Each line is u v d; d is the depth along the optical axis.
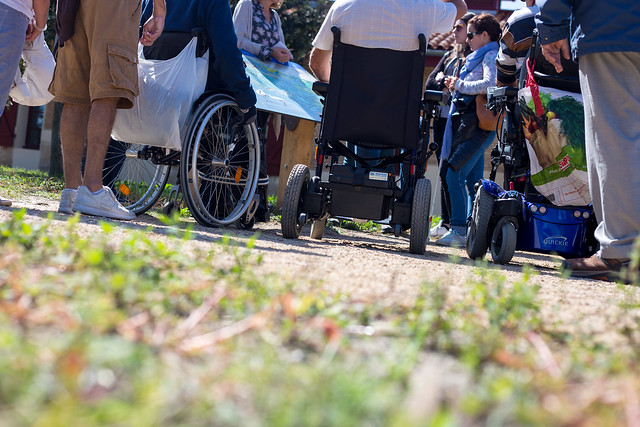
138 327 1.31
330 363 1.18
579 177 4.14
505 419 0.91
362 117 4.60
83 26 4.25
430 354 1.40
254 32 6.87
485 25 6.22
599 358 1.45
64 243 2.14
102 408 0.74
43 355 0.99
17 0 4.04
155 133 4.65
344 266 2.80
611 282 3.64
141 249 2.26
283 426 0.80
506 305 1.88
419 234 4.51
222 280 1.99
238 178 5.09
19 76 4.66
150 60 4.77
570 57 4.13
